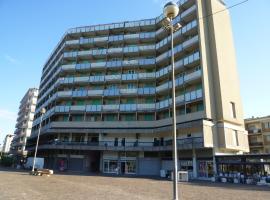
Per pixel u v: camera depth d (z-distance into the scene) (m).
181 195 14.49
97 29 54.72
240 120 38.94
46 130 50.41
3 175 25.83
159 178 32.16
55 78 58.28
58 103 52.62
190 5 43.88
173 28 12.69
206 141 32.97
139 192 15.23
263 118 54.16
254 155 28.67
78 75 52.97
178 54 43.16
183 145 35.50
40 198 11.50
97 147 43.69
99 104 47.72
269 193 16.53
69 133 48.53
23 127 96.88
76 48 56.03
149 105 44.19
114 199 11.91
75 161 46.34
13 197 11.53
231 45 42.78
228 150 35.66
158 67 48.19
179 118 38.62
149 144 42.47
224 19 43.31
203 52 38.06
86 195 13.06
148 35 50.03
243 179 27.53
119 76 48.12
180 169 36.53
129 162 42.81
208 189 18.77
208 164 33.38
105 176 32.91
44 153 54.78
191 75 38.47
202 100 35.75
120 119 46.09
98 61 52.88
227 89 38.09
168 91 43.12
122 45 52.12
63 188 16.19
